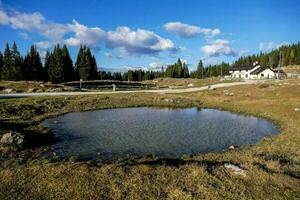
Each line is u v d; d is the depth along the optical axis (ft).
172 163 51.13
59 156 59.57
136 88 281.33
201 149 68.03
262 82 263.49
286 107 127.75
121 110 138.62
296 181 40.81
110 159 58.23
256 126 98.17
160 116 119.96
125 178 41.91
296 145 67.00
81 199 36.06
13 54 323.57
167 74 595.88
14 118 99.45
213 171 44.62
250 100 161.89
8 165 50.60
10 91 195.11
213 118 115.75
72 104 143.02
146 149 67.26
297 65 616.80
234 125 99.76
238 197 35.96
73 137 78.07
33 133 78.74
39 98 148.56
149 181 40.81
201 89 243.60
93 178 41.98
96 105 147.23
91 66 382.22
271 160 50.52
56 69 330.75
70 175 43.11
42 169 46.11
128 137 79.15
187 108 150.51
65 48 359.05
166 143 73.26
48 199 36.22
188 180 41.24
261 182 40.34
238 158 55.01
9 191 38.29
